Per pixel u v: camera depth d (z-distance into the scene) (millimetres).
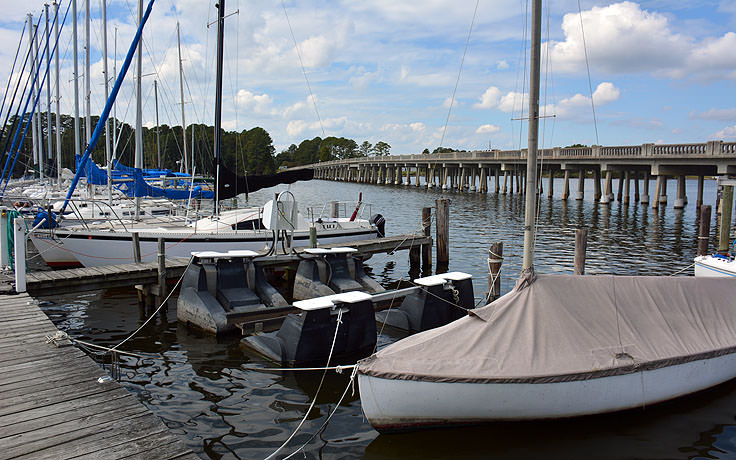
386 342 9445
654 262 17688
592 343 6191
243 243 14508
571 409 6008
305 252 12062
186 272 10547
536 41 7062
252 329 9531
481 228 26938
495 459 5613
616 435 6102
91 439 4668
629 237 23547
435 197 51938
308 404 6965
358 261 12406
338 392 7352
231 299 10109
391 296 10375
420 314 9805
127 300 12367
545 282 6578
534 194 7008
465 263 17703
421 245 17328
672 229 26172
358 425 6371
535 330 6164
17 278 9570
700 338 6691
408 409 5730
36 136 36688
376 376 5629
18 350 6863
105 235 13680
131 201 21422
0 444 4508
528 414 5926
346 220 17891
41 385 5785
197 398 7109
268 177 15250
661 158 33469
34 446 4500
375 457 5641
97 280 10695
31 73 28016
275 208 12000
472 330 6191
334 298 8586
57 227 14719
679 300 6902
